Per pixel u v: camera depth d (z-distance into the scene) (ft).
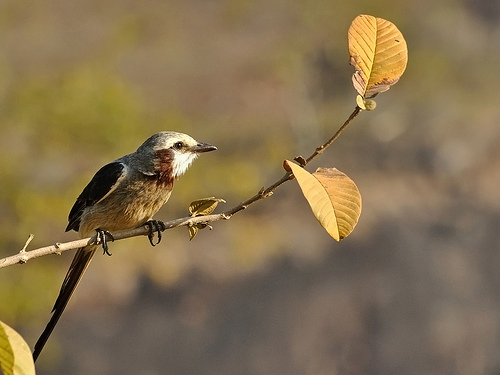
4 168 67.72
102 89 75.20
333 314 60.70
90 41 112.57
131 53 111.75
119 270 68.08
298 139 94.79
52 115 73.20
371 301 61.52
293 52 107.14
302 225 76.02
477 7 115.14
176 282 68.59
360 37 14.05
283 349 58.65
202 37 116.98
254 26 116.57
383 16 107.86
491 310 60.13
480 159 88.53
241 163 86.94
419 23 110.11
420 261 66.54
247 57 110.83
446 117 95.45
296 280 66.49
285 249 71.61
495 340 57.62
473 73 104.12
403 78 102.68
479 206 78.79
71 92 73.92
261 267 70.03
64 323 63.21
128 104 75.51
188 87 106.11
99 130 73.51
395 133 93.97
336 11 109.50
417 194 82.17
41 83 77.51
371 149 91.56
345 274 66.13
